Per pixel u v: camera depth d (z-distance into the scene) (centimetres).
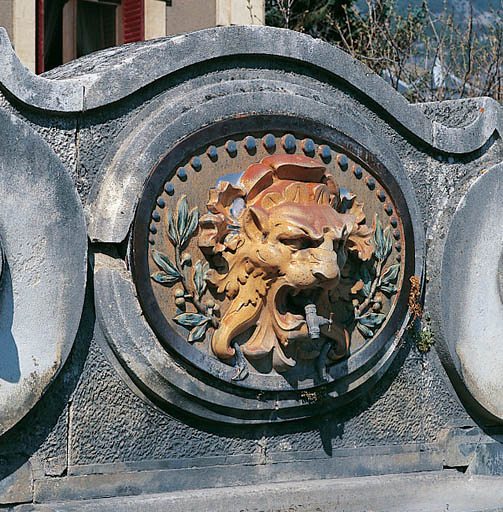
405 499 502
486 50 1130
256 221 462
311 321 462
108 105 444
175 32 943
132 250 437
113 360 439
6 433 412
